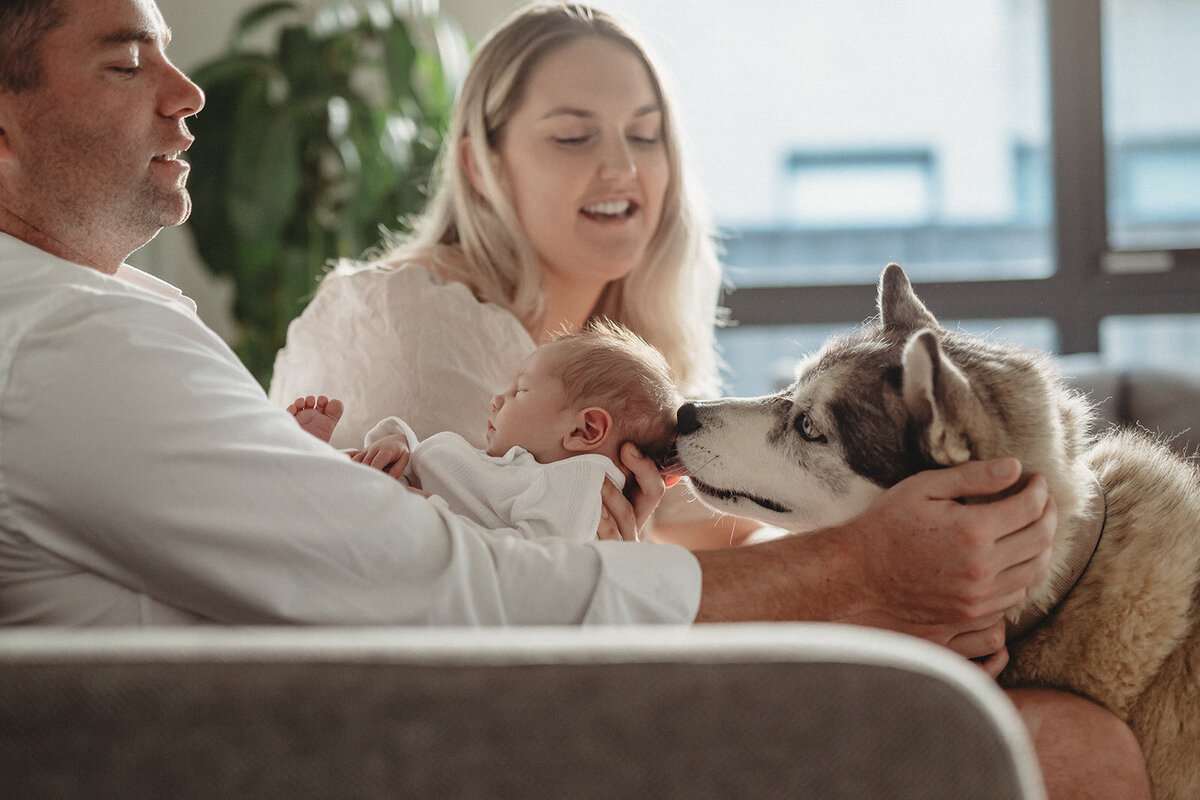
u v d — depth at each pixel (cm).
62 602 96
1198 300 429
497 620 97
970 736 58
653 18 469
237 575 93
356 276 173
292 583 94
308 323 175
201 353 100
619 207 193
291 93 391
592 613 98
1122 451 146
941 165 471
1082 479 130
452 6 459
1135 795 115
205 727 59
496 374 167
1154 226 442
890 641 63
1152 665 127
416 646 61
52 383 92
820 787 59
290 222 389
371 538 95
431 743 59
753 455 139
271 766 59
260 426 98
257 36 457
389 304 165
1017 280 436
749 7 470
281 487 94
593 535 127
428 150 388
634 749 59
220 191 382
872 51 470
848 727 59
